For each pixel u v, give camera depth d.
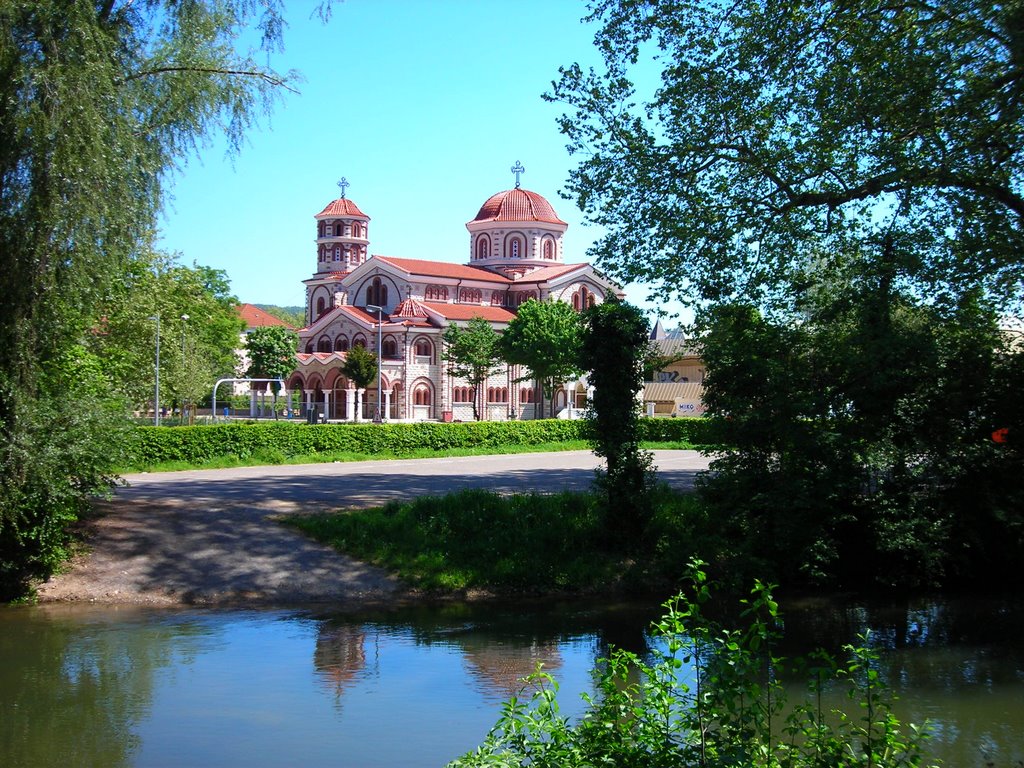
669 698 8.20
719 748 7.85
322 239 105.44
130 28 18.88
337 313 89.31
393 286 91.06
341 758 10.58
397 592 19.05
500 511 21.80
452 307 89.69
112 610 17.64
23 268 17.12
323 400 88.06
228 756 10.69
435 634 16.28
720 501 20.84
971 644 16.09
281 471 34.62
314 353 89.62
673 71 22.25
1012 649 15.77
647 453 21.70
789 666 14.55
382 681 13.48
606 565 20.48
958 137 19.27
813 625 17.44
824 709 12.34
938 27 19.09
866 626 17.36
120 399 20.70
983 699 12.98
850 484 19.67
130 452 20.31
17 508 17.66
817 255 23.28
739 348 20.44
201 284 62.38
